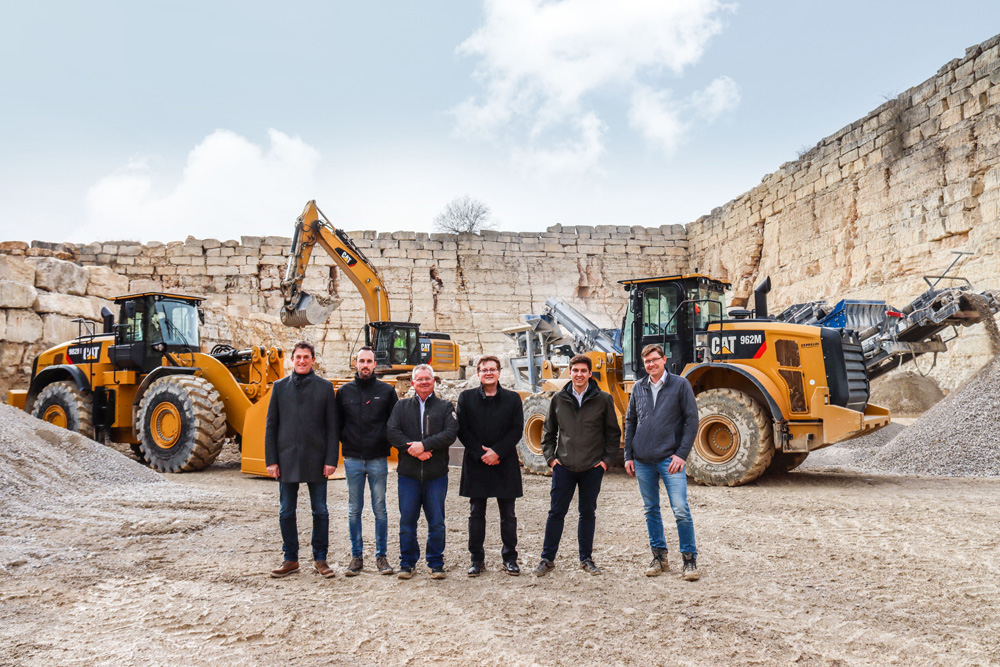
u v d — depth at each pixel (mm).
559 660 3578
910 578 4863
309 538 6371
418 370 5293
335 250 18953
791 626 4008
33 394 12977
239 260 31250
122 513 7090
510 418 5277
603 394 5289
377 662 3562
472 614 4297
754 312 11711
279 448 5230
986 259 17094
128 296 12195
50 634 3912
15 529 6281
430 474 5180
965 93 18219
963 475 9898
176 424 10797
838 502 7703
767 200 27750
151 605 4426
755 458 9047
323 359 30859
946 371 16953
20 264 19516
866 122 22078
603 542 6184
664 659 3572
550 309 15414
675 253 34469
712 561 5445
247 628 4039
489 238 33625
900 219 20219
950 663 3490
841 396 9094
